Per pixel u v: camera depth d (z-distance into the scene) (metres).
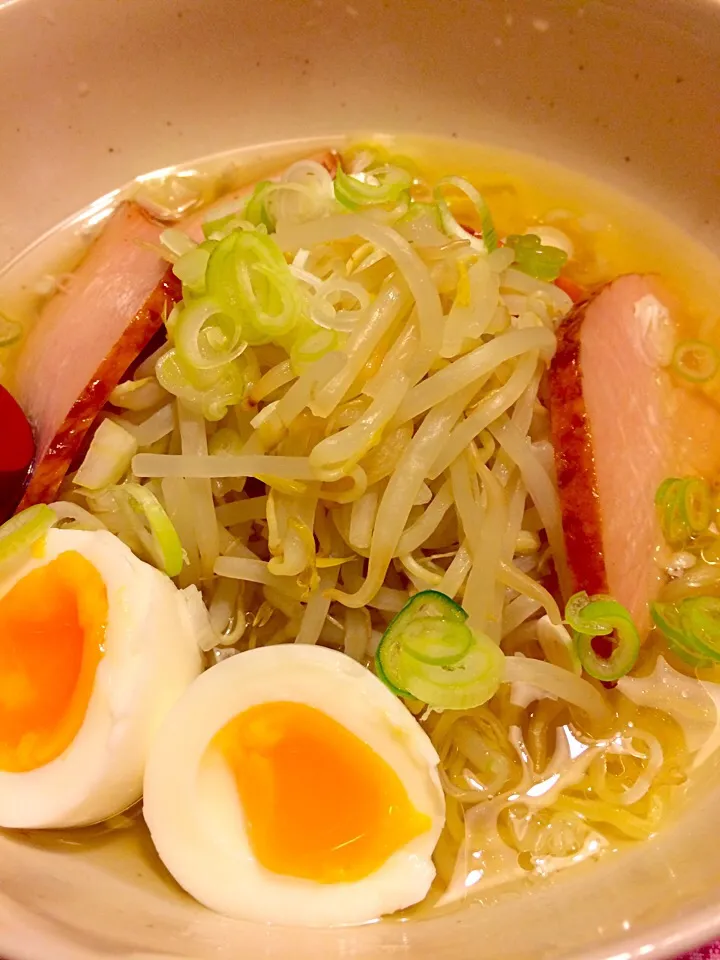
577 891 0.15
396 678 0.15
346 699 0.15
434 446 0.17
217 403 0.17
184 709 0.15
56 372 0.21
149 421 0.19
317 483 0.17
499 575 0.17
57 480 0.18
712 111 0.22
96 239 0.24
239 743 0.15
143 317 0.18
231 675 0.15
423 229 0.18
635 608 0.18
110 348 0.19
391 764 0.15
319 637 0.18
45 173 0.24
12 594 0.16
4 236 0.24
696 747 0.17
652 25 0.21
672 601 0.18
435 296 0.17
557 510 0.18
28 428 0.20
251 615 0.18
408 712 0.15
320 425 0.17
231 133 0.25
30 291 0.23
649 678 0.18
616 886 0.14
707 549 0.19
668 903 0.13
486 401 0.17
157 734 0.15
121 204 0.24
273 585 0.18
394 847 0.15
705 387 0.20
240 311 0.17
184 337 0.17
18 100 0.23
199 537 0.18
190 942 0.13
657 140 0.23
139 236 0.22
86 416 0.18
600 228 0.24
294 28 0.24
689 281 0.23
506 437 0.17
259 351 0.18
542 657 0.18
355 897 0.15
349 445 0.16
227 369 0.17
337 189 0.19
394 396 0.16
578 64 0.23
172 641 0.16
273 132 0.25
